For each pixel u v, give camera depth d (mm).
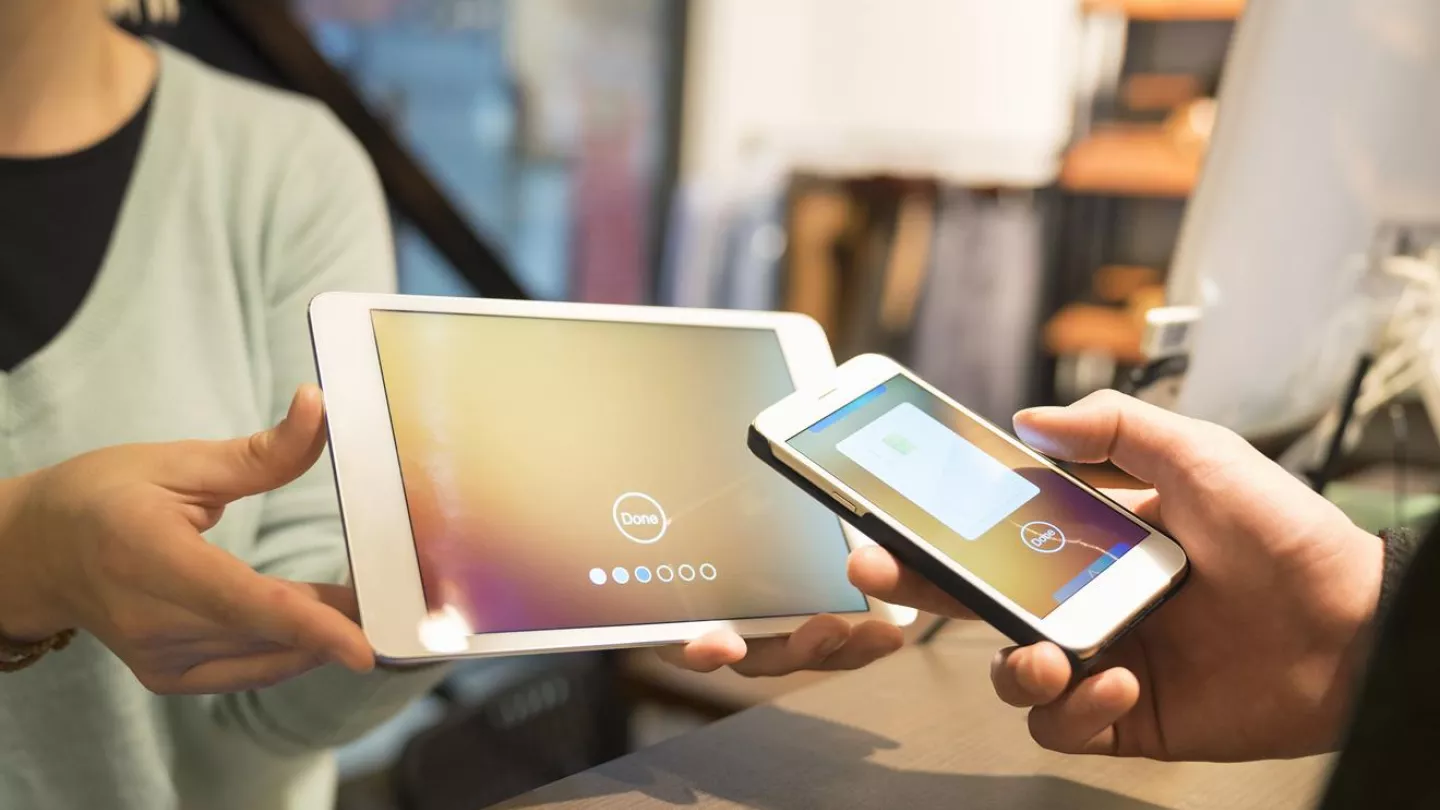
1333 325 708
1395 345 716
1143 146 2100
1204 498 470
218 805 774
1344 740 296
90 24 738
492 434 483
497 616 444
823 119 2381
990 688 551
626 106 2650
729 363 571
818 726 497
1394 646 285
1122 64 2129
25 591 476
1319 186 680
